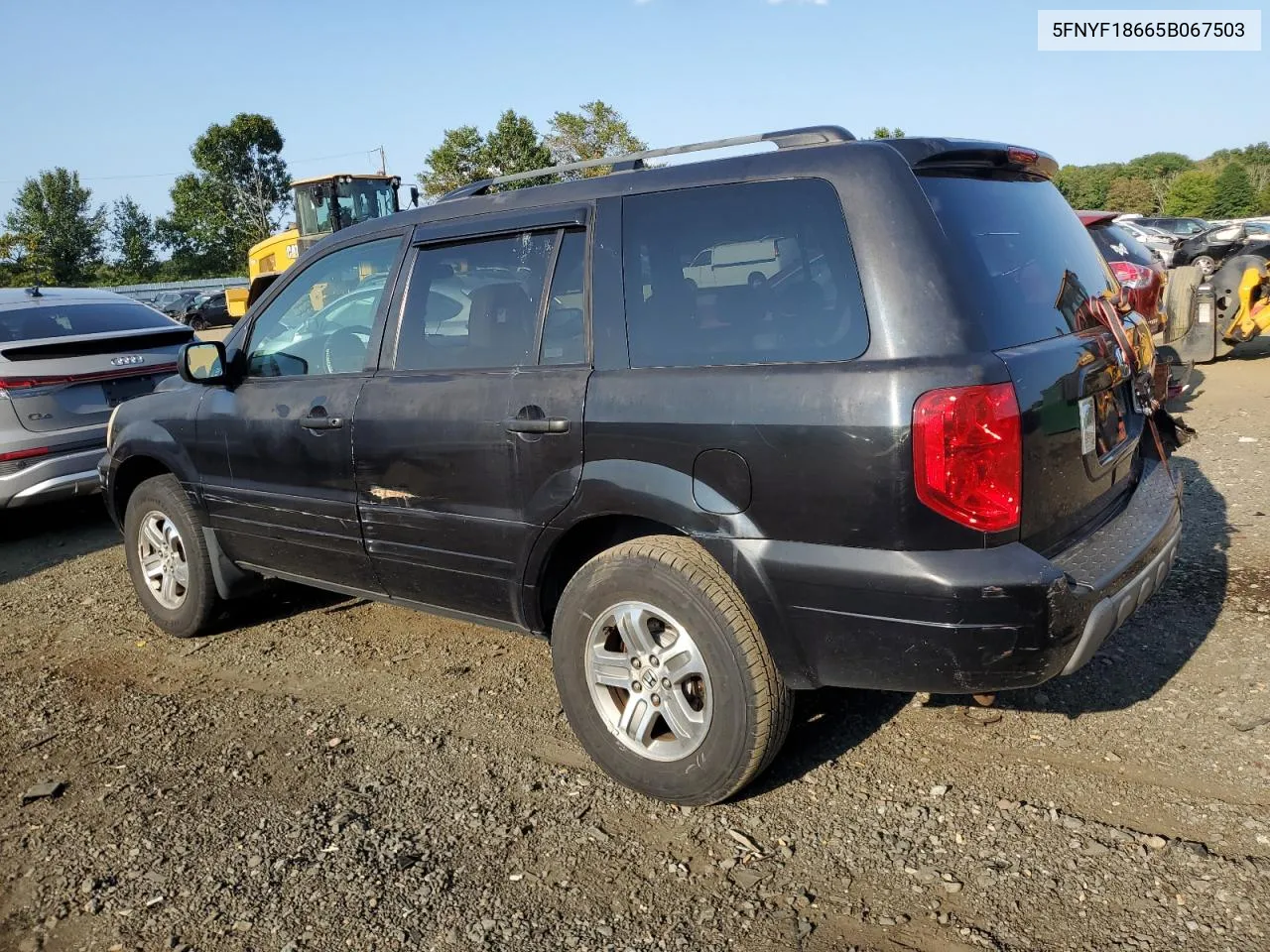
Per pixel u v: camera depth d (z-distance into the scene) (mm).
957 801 3053
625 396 3029
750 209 2916
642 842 2980
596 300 3193
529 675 4258
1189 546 5066
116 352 7117
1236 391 9445
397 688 4219
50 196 75500
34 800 3486
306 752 3701
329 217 19156
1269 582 4520
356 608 5285
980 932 2494
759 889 2727
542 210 3410
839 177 2770
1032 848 2803
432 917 2703
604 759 3250
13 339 6887
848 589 2633
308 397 4051
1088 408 2979
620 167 3414
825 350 2709
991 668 2570
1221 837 2777
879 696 3758
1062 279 3164
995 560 2533
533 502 3277
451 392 3504
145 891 2908
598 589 3135
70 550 6914
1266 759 3143
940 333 2574
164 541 4980
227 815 3287
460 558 3572
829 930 2547
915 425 2506
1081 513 2959
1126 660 3881
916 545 2547
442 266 3697
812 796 3143
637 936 2578
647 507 2979
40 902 2895
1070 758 3240
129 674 4613
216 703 4207
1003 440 2541
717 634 2865
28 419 6609
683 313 3006
